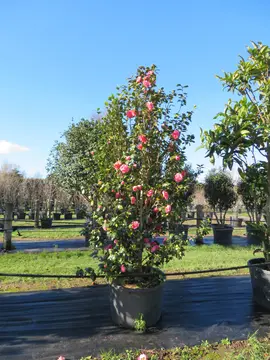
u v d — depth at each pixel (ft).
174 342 9.47
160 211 10.45
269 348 9.03
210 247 26.43
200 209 30.12
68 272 17.33
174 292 14.21
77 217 54.80
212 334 10.03
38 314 11.51
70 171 27.09
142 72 10.50
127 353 8.66
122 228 9.80
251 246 27.22
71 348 9.07
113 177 10.76
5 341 9.48
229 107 12.78
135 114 10.16
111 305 10.80
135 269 10.71
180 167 10.76
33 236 34.91
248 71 12.77
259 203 19.61
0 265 19.04
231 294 13.96
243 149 12.64
